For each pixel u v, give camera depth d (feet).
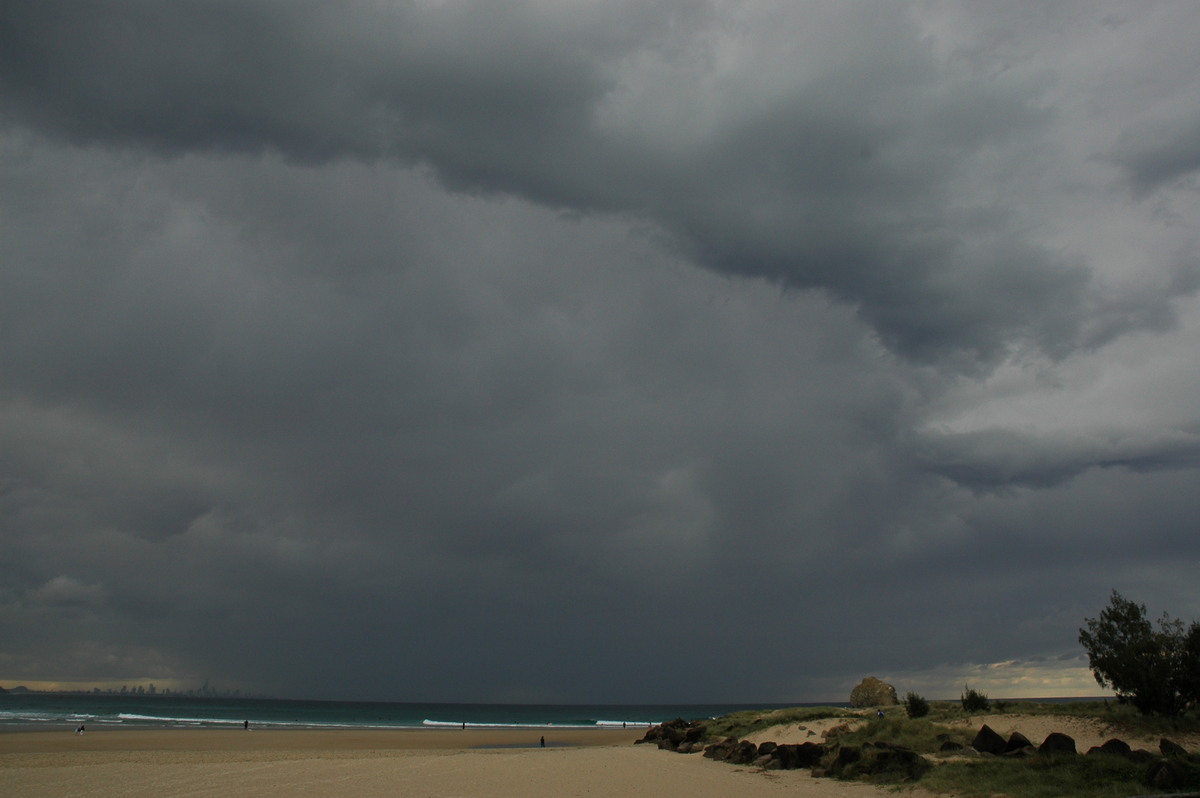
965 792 79.92
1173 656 105.91
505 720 579.07
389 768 116.98
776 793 89.40
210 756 154.30
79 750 176.35
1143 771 75.00
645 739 207.92
